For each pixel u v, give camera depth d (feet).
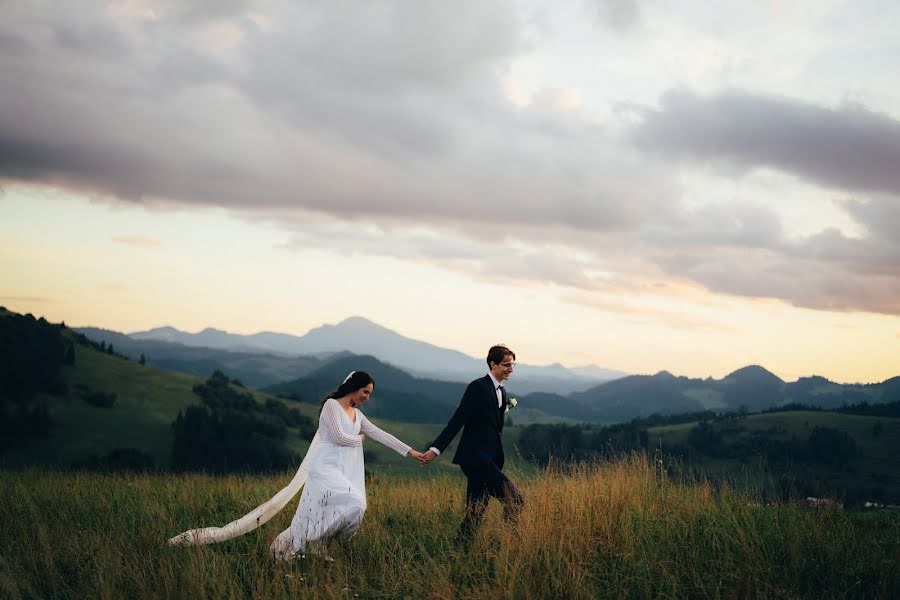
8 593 17.33
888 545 20.66
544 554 18.45
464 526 22.40
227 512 28.19
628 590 17.24
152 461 346.74
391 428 564.71
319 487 22.09
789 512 23.36
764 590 17.08
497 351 23.56
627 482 25.40
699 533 21.45
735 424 471.21
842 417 483.92
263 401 518.78
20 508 27.20
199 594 16.94
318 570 19.29
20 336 463.83
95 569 19.24
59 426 395.34
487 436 22.95
